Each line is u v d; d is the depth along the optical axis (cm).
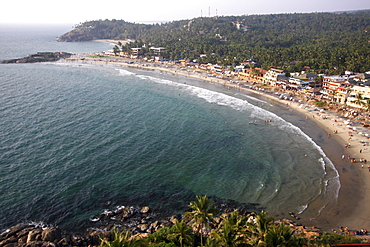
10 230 6144
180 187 8156
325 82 16838
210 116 14025
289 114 14250
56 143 10650
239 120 13475
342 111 14050
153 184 8250
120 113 14312
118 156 9794
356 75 18288
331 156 9938
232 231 4441
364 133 11512
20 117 13300
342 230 6334
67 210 7019
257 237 4425
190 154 10100
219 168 9219
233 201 7531
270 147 10712
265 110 14900
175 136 11600
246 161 9681
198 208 4800
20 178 8294
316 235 5822
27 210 6975
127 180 8400
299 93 17262
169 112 14588
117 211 7025
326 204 7362
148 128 12388
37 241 5631
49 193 7656
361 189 7962
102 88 19538
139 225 6469
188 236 5216
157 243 5428
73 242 5809
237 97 17325
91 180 8331
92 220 6681
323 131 12081
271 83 19650
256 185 8300
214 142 11119
